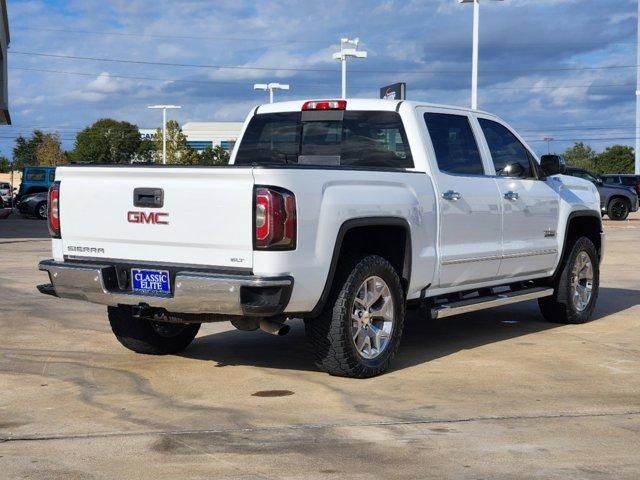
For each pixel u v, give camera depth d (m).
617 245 20.19
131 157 96.38
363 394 6.07
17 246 19.27
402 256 6.85
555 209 8.77
